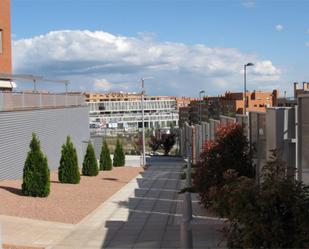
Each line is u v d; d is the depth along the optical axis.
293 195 5.86
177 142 58.62
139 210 15.20
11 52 31.11
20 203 14.66
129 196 18.73
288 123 9.50
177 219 13.30
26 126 22.59
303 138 8.49
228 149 12.75
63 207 14.71
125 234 11.14
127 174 29.08
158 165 38.69
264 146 11.39
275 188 5.83
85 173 26.55
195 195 16.58
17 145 21.33
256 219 5.77
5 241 9.85
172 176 27.94
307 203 5.79
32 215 13.00
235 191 6.03
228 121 16.33
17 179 20.86
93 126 88.38
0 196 15.59
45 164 16.31
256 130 12.52
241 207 5.93
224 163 12.60
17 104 22.23
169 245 9.80
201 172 12.69
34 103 24.61
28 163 16.14
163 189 21.31
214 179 12.51
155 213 14.58
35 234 10.86
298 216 5.71
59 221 12.55
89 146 26.83
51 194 17.27
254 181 6.27
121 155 36.44
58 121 27.95
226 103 86.06
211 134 22.61
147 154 56.62
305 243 5.63
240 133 12.95
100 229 11.79
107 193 19.19
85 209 14.78
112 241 10.34
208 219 12.09
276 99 70.31
